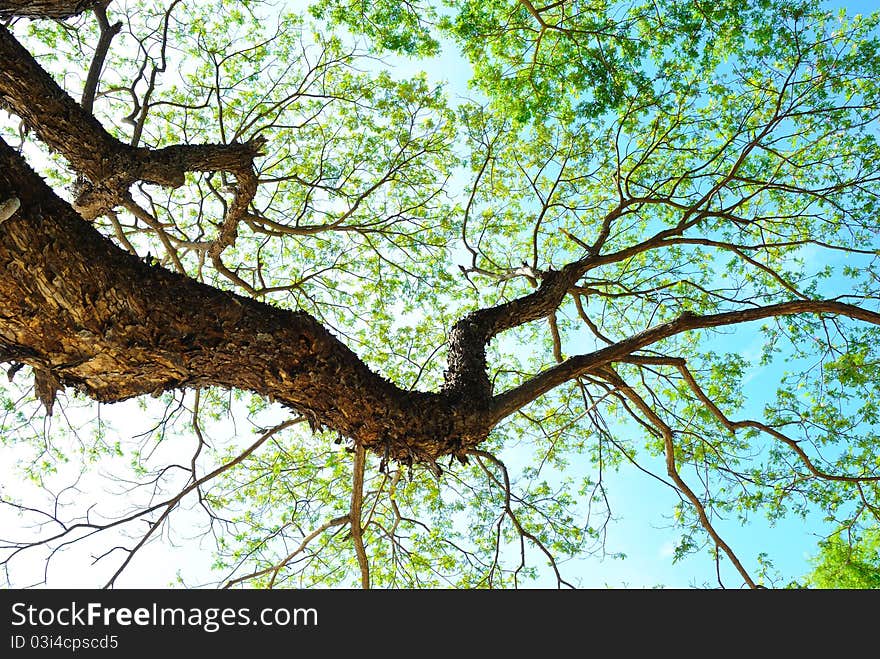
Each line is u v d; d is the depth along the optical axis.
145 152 4.88
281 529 7.74
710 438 9.13
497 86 8.67
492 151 9.92
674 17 8.18
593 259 6.80
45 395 3.44
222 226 6.98
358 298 10.80
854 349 8.62
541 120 8.81
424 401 4.08
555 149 9.90
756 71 8.73
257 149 5.59
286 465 9.52
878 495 8.12
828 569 11.57
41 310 2.87
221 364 3.38
